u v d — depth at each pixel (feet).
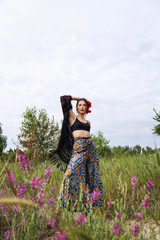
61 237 3.21
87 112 11.55
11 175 6.08
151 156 16.76
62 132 11.10
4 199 4.54
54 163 11.75
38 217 6.72
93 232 6.07
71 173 9.87
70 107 11.00
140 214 6.41
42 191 5.95
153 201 9.80
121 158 19.94
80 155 10.25
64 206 8.50
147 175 12.48
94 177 10.64
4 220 6.75
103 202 10.21
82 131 10.65
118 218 6.14
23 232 6.34
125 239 5.86
